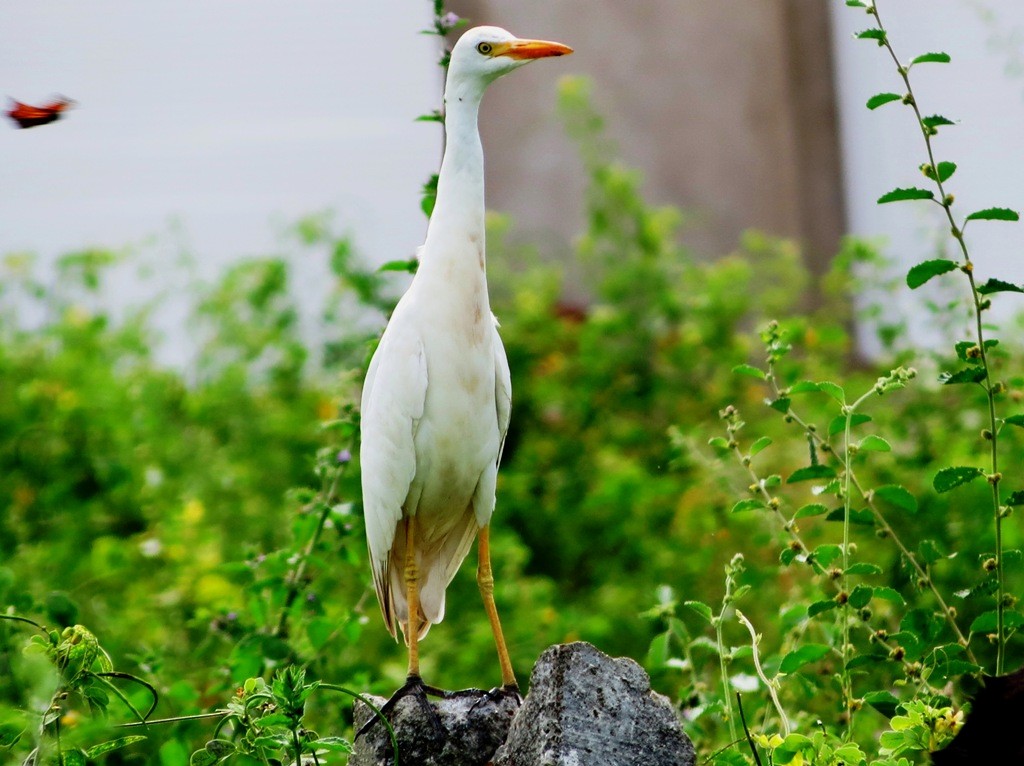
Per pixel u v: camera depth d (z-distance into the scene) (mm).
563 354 16797
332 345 17266
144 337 18750
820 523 11508
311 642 9211
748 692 8570
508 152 20469
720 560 12656
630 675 6613
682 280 17375
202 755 6754
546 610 12023
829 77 20656
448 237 7922
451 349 7855
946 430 12594
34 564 12383
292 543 9805
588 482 14891
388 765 7129
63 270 18516
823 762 6695
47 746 6738
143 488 14484
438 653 11469
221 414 16359
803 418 13867
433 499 8109
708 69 20828
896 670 9156
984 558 7445
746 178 20828
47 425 14484
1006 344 12414
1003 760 5992
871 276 14109
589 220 17625
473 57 7945
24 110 6695
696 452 10578
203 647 9875
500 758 6738
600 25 20594
